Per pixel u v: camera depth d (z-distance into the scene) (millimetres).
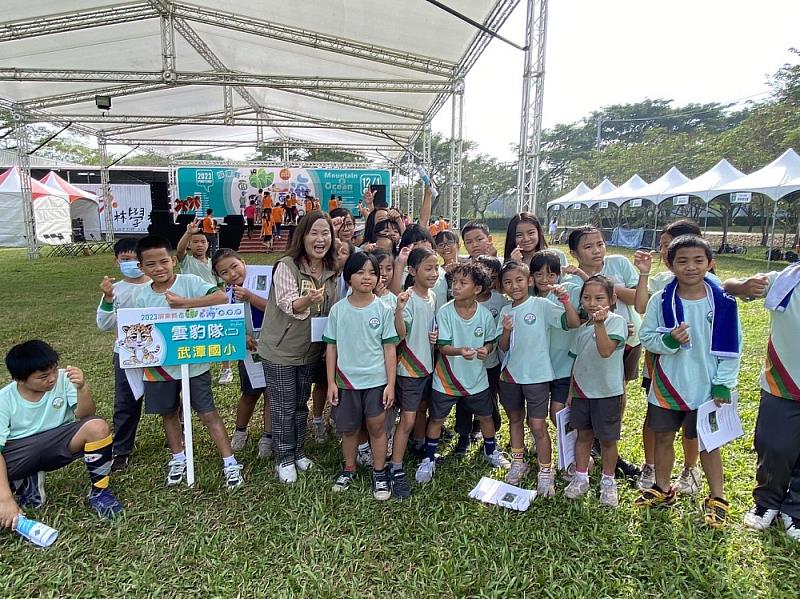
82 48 9797
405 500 2857
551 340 3076
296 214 18953
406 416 2945
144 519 2676
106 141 18672
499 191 49469
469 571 2279
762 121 22547
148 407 2984
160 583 2225
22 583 2211
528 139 7109
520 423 3051
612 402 2730
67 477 3070
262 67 12062
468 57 9211
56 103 12438
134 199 22453
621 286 3092
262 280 3441
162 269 2963
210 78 9492
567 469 3176
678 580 2215
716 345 2508
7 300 8781
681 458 3342
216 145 20047
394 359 2865
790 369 2400
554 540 2482
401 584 2219
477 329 2977
